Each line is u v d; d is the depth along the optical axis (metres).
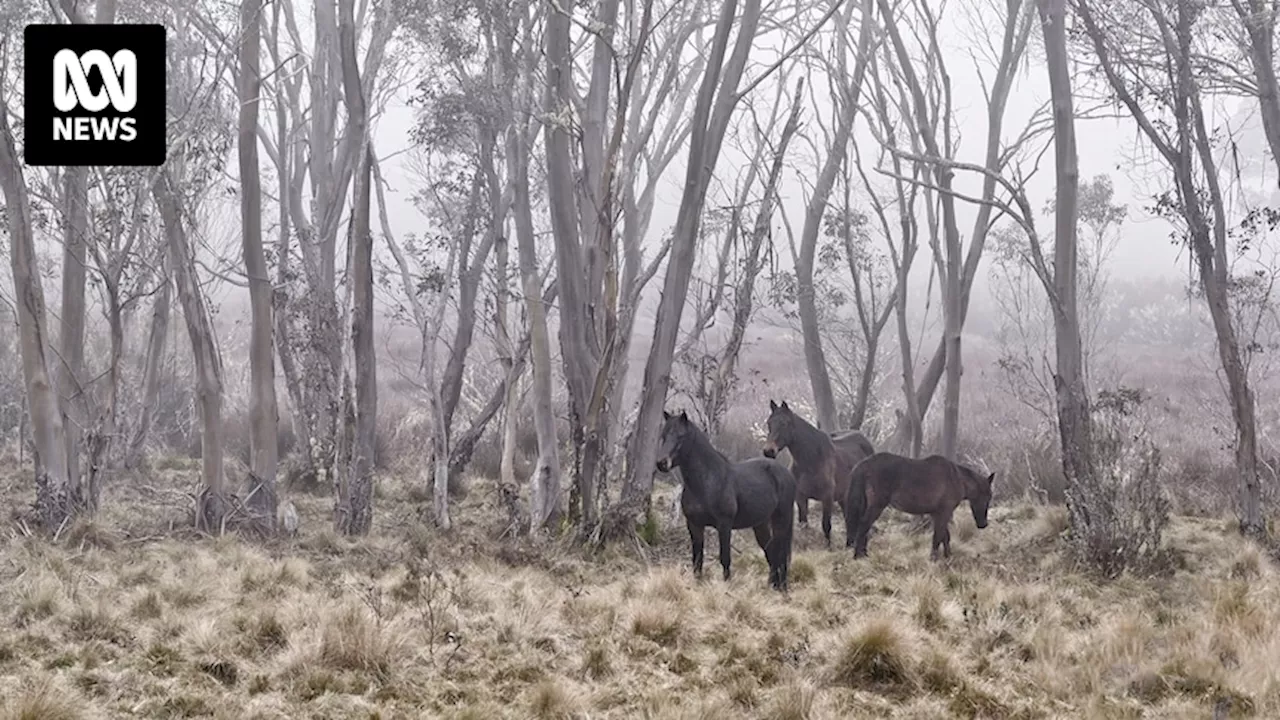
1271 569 13.28
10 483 17.73
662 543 15.39
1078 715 7.87
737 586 11.65
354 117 16.30
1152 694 8.38
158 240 15.69
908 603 11.30
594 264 15.29
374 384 15.70
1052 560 14.14
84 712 7.14
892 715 7.86
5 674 7.91
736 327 17.25
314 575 12.09
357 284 15.47
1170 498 17.39
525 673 8.43
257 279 15.22
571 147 16.09
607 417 14.93
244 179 15.16
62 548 12.99
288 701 7.63
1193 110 15.95
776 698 7.77
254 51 15.23
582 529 14.67
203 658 8.34
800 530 16.80
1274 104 15.37
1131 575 13.26
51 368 16.89
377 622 8.74
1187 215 15.44
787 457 22.22
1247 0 15.41
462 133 17.22
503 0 15.99
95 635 8.95
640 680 8.43
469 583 11.14
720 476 11.76
